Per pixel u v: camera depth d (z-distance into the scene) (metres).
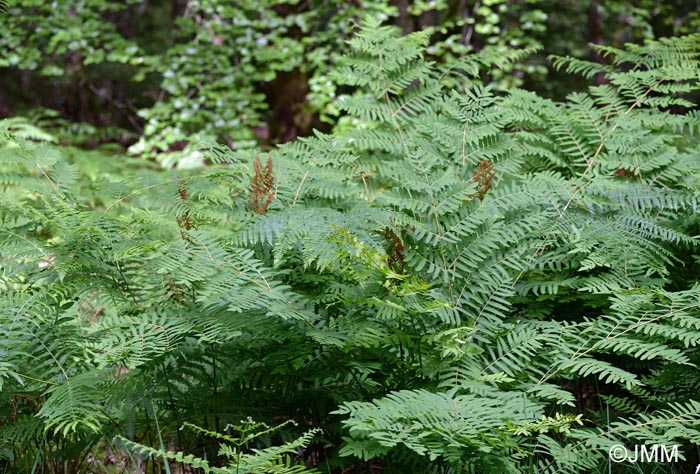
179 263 2.58
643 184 3.40
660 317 2.64
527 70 9.21
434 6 9.04
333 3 10.04
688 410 2.67
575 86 11.54
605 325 2.79
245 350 2.78
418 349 2.63
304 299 2.68
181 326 2.48
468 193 2.94
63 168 3.17
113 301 2.75
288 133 9.71
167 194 3.05
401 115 3.71
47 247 2.79
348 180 3.44
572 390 3.31
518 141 3.90
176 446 2.92
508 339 2.74
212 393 2.79
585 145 3.73
